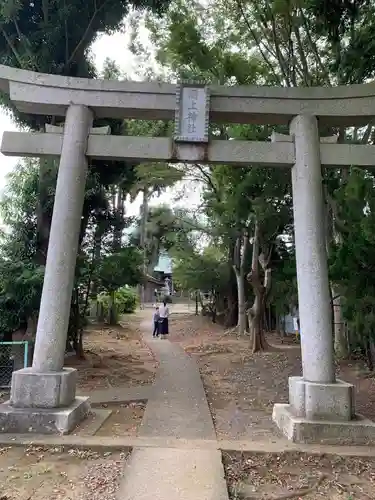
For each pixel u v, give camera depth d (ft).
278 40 37.58
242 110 23.03
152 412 23.67
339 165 22.85
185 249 77.82
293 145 22.93
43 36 34.09
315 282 21.03
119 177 41.45
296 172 22.58
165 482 13.79
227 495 13.03
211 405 27.20
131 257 42.06
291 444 18.01
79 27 35.68
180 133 22.59
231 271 76.54
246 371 39.47
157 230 78.02
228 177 42.80
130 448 17.03
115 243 43.45
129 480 13.92
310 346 20.53
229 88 23.11
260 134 37.83
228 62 37.83
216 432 20.53
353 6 30.50
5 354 30.30
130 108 22.98
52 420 18.89
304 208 21.95
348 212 23.07
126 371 36.68
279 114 23.13
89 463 15.88
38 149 22.62
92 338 60.08
